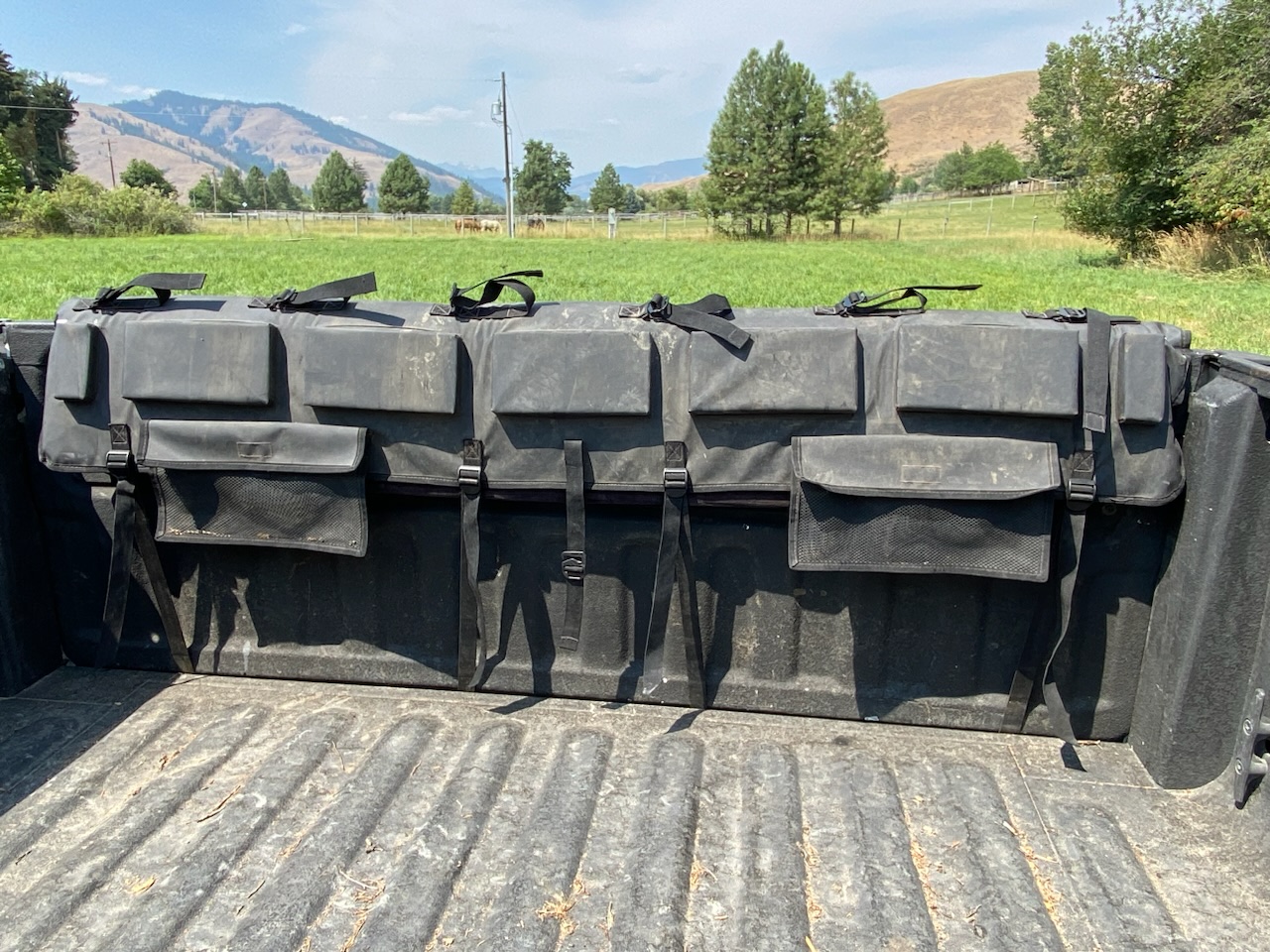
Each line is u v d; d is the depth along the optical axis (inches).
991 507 100.3
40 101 3048.7
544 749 109.1
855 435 103.3
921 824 96.2
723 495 106.9
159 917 83.7
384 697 121.2
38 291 667.4
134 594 125.6
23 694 121.8
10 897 87.0
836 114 2342.5
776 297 677.3
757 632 116.0
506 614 119.4
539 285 765.9
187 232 2098.9
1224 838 94.3
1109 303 618.5
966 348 100.7
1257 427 93.0
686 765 105.4
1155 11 953.5
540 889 86.5
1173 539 102.8
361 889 87.1
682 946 80.3
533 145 4089.6
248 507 111.7
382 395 108.3
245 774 104.5
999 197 3496.6
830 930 81.8
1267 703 92.9
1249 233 874.1
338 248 1418.6
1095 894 86.3
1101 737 111.9
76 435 115.0
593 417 107.0
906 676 115.1
